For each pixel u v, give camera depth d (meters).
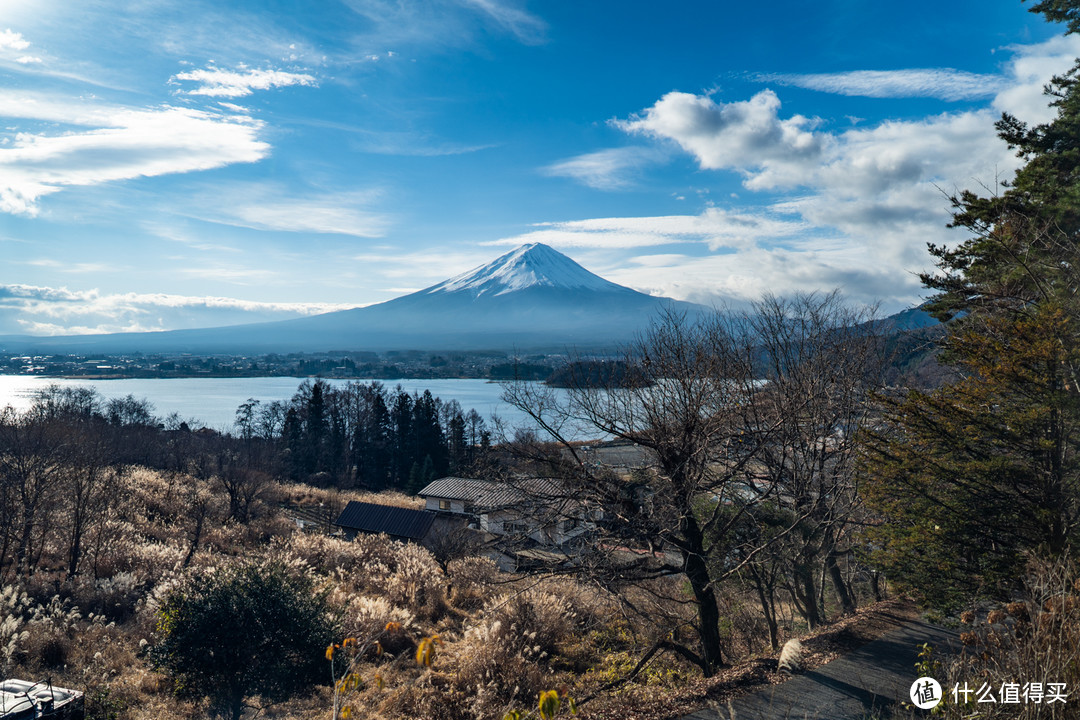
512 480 13.52
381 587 23.20
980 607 11.16
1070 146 12.52
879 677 9.49
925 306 14.16
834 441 15.73
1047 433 10.59
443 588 22.78
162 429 102.06
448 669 14.16
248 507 47.12
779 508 15.06
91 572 25.38
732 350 14.51
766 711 8.34
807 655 10.57
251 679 12.30
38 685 9.04
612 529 13.04
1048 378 10.08
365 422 92.75
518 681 12.06
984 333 12.29
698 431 12.09
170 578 20.86
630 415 12.74
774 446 13.44
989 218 12.66
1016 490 10.72
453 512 40.59
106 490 31.27
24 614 18.14
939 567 11.10
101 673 13.73
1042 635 5.52
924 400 11.51
